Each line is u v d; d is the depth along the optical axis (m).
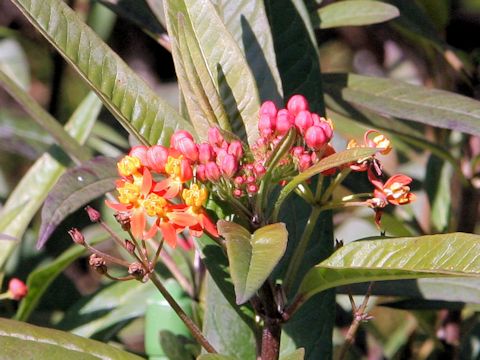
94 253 0.49
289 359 0.47
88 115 0.66
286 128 0.48
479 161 0.69
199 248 0.54
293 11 0.59
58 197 0.50
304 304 0.56
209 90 0.49
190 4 0.50
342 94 0.62
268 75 0.55
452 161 0.67
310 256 0.56
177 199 0.50
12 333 0.49
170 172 0.47
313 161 0.48
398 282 0.59
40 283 0.63
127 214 0.47
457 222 0.69
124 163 0.48
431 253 0.48
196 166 0.48
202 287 0.63
